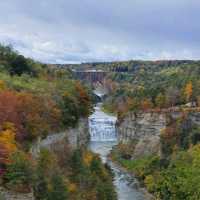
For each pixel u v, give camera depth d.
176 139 109.69
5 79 89.69
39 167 49.31
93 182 65.69
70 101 92.81
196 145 95.56
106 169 84.88
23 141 61.31
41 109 75.12
